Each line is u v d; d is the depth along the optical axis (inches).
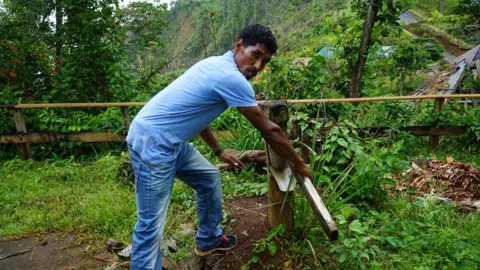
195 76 71.2
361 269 86.5
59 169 167.9
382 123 208.2
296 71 226.4
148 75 334.6
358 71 259.4
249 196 127.8
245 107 68.6
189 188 133.3
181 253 97.0
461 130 195.9
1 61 227.9
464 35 685.9
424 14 1387.8
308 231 97.0
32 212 124.4
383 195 120.2
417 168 145.6
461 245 92.0
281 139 73.1
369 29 250.1
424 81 614.2
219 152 94.7
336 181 112.3
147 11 432.1
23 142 201.8
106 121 204.2
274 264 90.0
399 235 100.4
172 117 71.2
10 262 100.1
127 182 145.4
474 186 128.6
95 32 233.6
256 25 73.2
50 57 263.6
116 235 108.6
